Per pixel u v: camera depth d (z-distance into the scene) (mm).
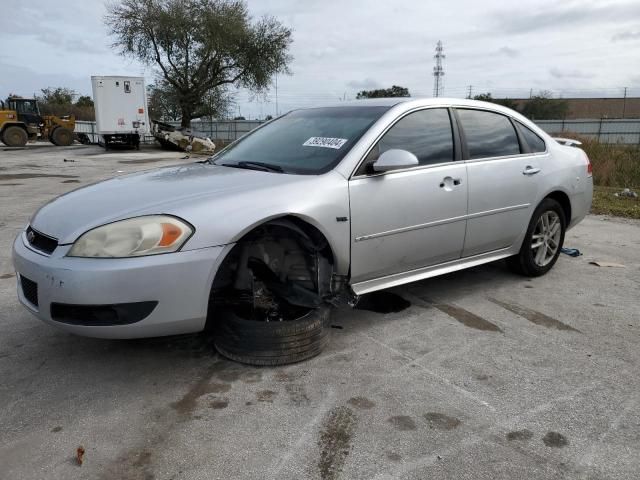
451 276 5000
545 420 2656
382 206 3488
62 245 2789
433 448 2428
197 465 2307
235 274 3121
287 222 3131
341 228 3293
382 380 3033
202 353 3350
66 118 32031
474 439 2496
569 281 4891
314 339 3234
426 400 2828
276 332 3113
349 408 2748
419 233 3744
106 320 2729
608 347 3510
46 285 2748
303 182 3234
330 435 2520
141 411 2713
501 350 3443
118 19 34000
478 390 2936
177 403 2789
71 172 15594
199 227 2814
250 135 4438
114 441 2467
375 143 3555
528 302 4328
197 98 36719
